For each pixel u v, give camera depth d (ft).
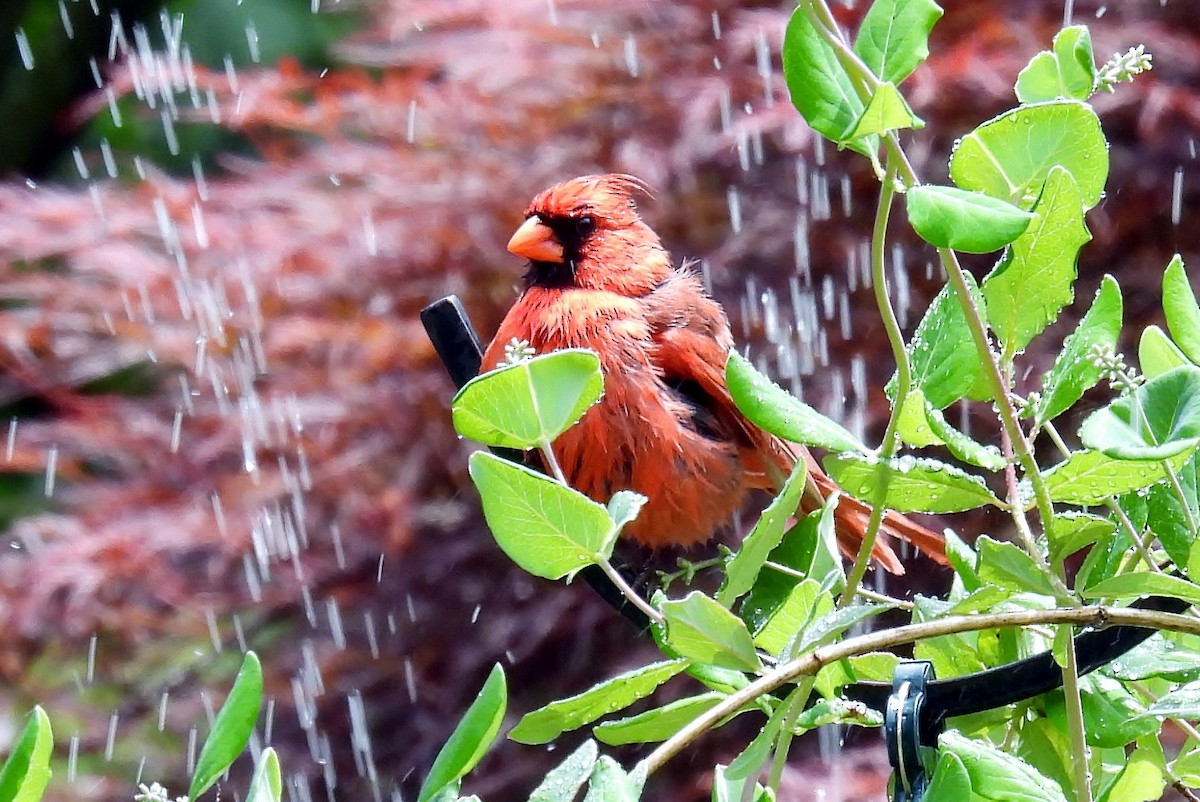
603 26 10.07
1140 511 7.73
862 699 8.07
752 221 9.96
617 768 6.16
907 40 6.95
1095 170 7.38
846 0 9.67
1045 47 9.84
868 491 7.45
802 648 7.16
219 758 6.47
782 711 7.18
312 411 10.09
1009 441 7.45
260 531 10.11
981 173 7.38
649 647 10.05
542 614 10.05
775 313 9.86
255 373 10.14
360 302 10.11
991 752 6.98
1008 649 7.98
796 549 8.05
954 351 7.55
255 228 10.15
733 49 10.02
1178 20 9.87
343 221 10.09
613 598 8.18
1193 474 7.57
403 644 10.14
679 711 7.72
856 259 9.96
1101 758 8.00
